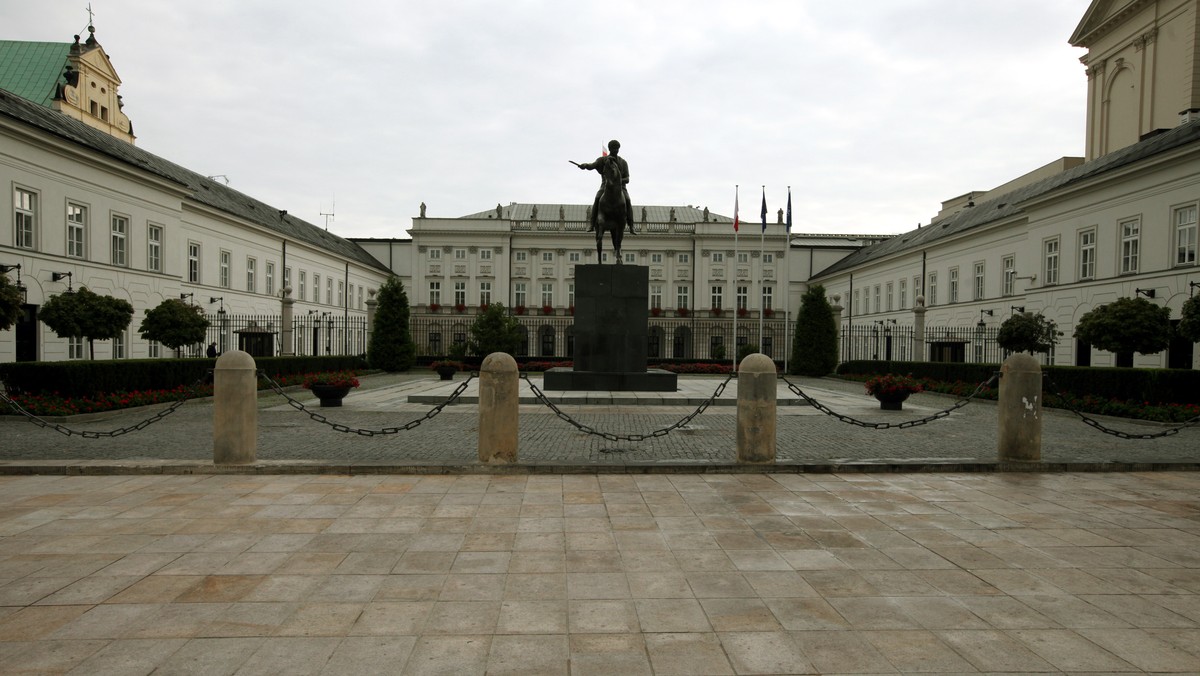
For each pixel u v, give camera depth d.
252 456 7.68
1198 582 4.35
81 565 4.51
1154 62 33.25
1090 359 25.81
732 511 6.02
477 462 7.71
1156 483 7.38
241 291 38.91
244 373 7.61
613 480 7.27
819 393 22.52
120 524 5.47
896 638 3.50
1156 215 23.22
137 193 28.33
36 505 6.05
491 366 7.64
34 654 3.26
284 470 7.46
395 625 3.62
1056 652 3.35
